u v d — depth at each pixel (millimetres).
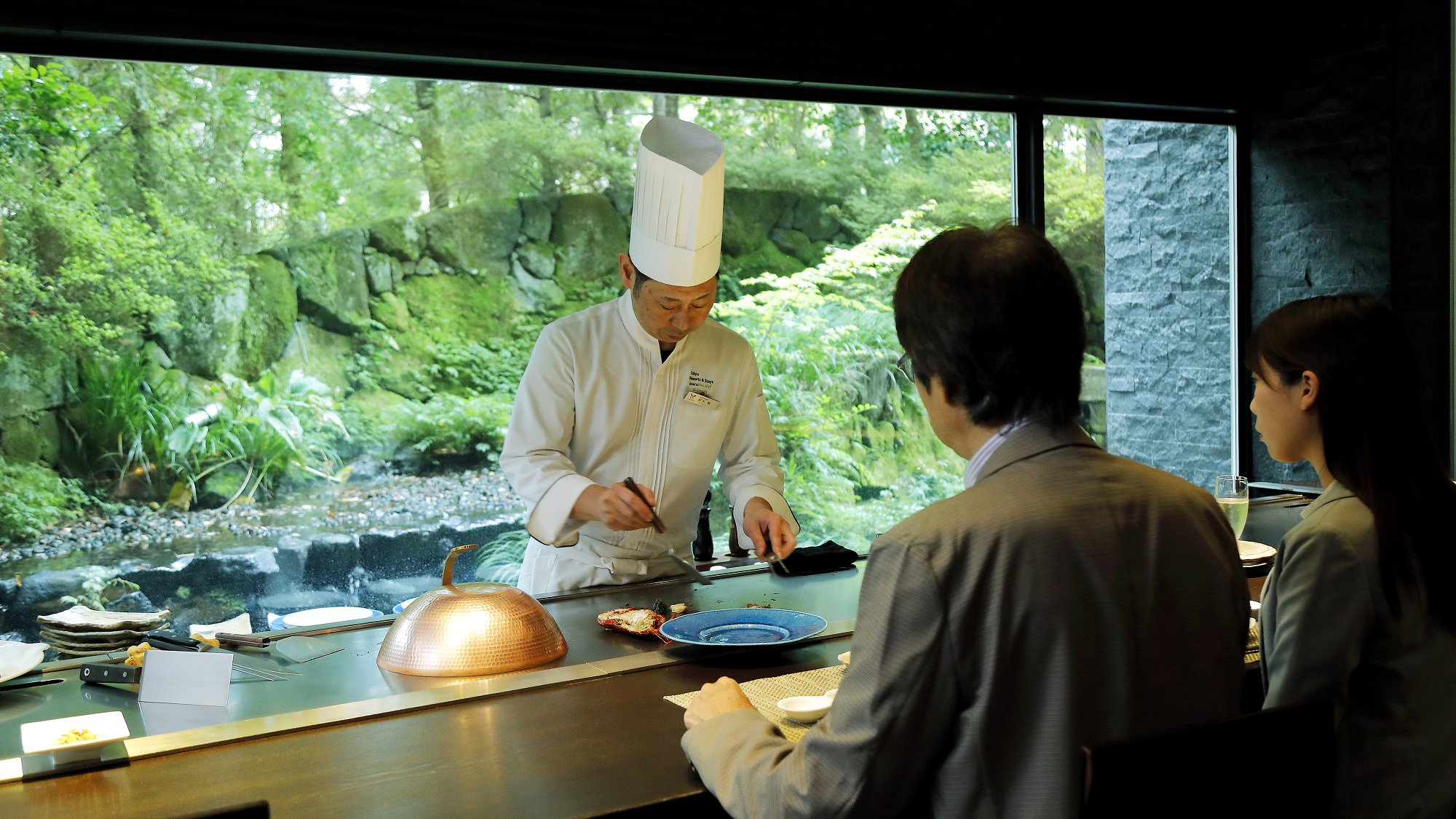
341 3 2885
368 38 2930
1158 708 1068
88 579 2947
